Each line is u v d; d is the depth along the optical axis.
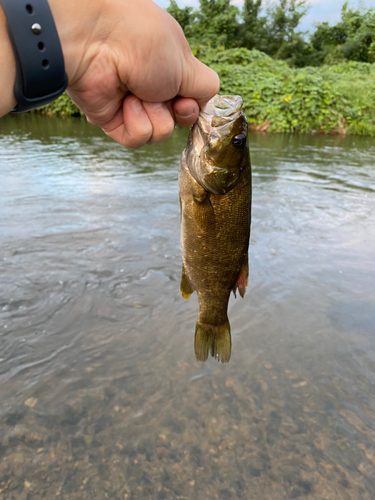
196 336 0.36
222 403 0.42
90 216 0.91
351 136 2.42
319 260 0.73
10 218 0.88
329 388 0.44
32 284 0.62
